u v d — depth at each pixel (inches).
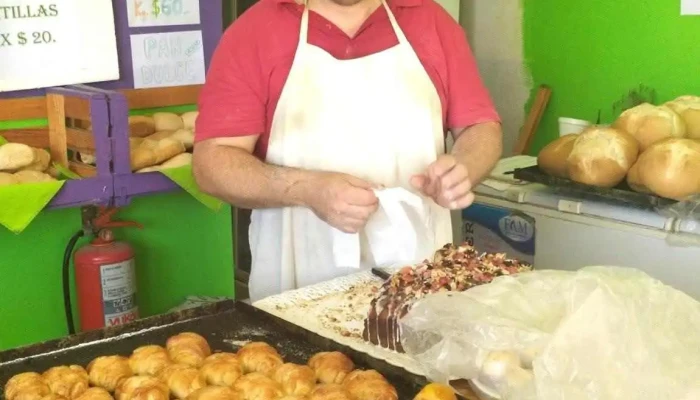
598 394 37.9
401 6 63.2
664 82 91.0
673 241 71.1
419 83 63.1
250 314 54.1
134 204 84.7
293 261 63.9
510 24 104.5
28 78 75.0
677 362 39.5
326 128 61.7
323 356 46.4
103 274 77.8
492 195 84.4
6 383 45.9
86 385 45.2
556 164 79.8
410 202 59.4
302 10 60.7
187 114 83.0
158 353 47.6
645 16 91.2
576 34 98.0
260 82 60.7
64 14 76.0
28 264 79.4
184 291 90.1
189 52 84.7
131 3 80.4
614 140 76.2
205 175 59.2
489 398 41.1
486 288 46.1
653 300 43.1
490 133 65.0
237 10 120.5
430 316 45.1
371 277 61.1
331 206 53.0
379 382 42.6
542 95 101.4
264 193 56.8
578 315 40.4
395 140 62.8
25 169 70.8
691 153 71.4
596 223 76.2
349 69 61.2
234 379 45.3
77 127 74.2
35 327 80.9
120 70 80.8
